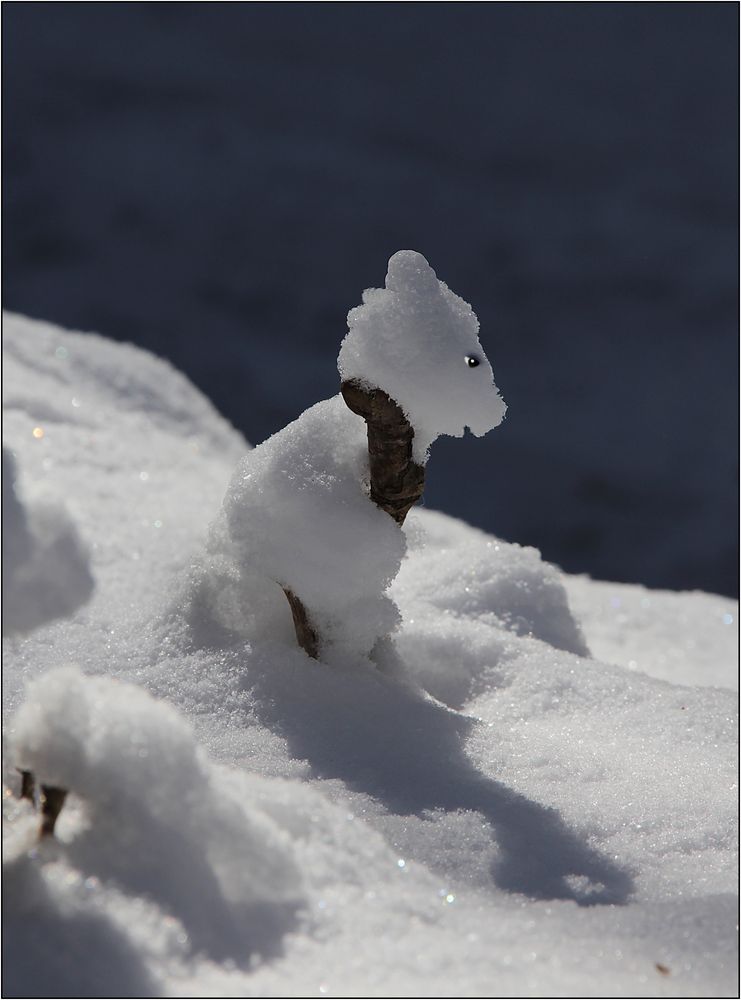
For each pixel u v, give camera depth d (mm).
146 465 13812
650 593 15984
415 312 7461
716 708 9281
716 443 51406
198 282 64750
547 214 79875
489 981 5160
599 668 9828
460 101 105812
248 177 81312
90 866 5422
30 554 5086
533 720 8953
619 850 6746
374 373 7461
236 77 105688
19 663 8250
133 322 59531
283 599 8555
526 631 10594
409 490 7988
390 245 72438
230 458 16406
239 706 7828
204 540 8969
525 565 11117
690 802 7320
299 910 5488
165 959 5016
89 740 5543
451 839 6574
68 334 17312
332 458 8156
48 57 104625
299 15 129375
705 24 131125
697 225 79125
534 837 6727
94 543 10805
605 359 59906
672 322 64500
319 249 70438
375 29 127688
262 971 5059
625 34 128000
